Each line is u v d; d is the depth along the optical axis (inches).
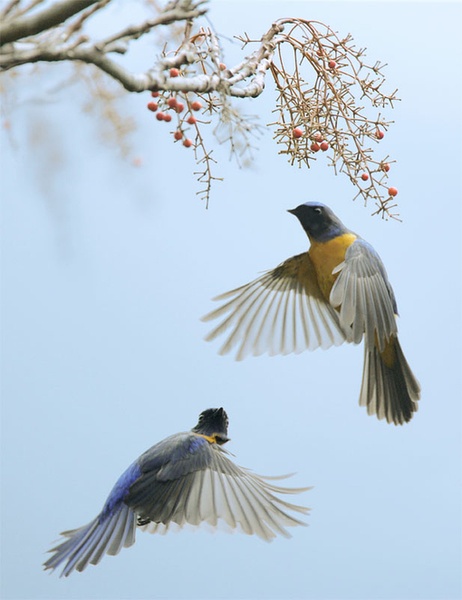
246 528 379.9
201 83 245.8
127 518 393.4
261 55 318.7
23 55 189.2
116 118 253.4
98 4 194.2
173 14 199.9
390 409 420.2
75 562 378.6
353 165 337.7
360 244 420.8
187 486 395.2
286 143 336.5
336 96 335.3
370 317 402.6
